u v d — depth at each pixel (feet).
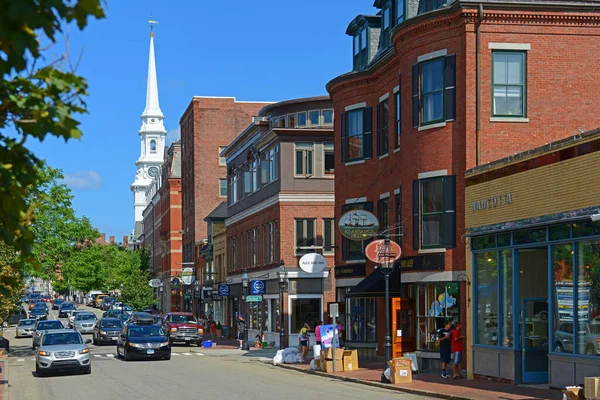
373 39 122.42
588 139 66.74
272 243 170.81
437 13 91.30
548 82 90.27
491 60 89.56
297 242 164.55
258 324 184.96
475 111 89.20
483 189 84.02
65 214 162.61
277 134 165.48
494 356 81.05
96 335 185.06
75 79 20.59
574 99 90.58
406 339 98.68
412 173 95.35
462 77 90.07
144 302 309.22
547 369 77.87
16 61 19.57
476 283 86.02
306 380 93.09
